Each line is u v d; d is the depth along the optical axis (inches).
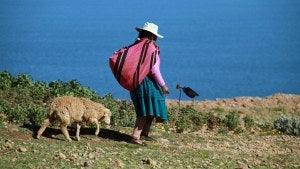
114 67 526.9
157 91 529.7
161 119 534.9
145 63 524.4
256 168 498.6
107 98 751.1
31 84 748.6
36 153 465.7
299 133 703.7
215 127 701.3
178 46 6697.8
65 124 516.1
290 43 7278.5
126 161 470.3
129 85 527.8
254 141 621.3
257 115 916.6
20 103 669.9
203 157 514.3
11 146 476.1
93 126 590.2
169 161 486.3
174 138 590.9
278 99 1027.9
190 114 708.7
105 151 496.1
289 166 519.5
